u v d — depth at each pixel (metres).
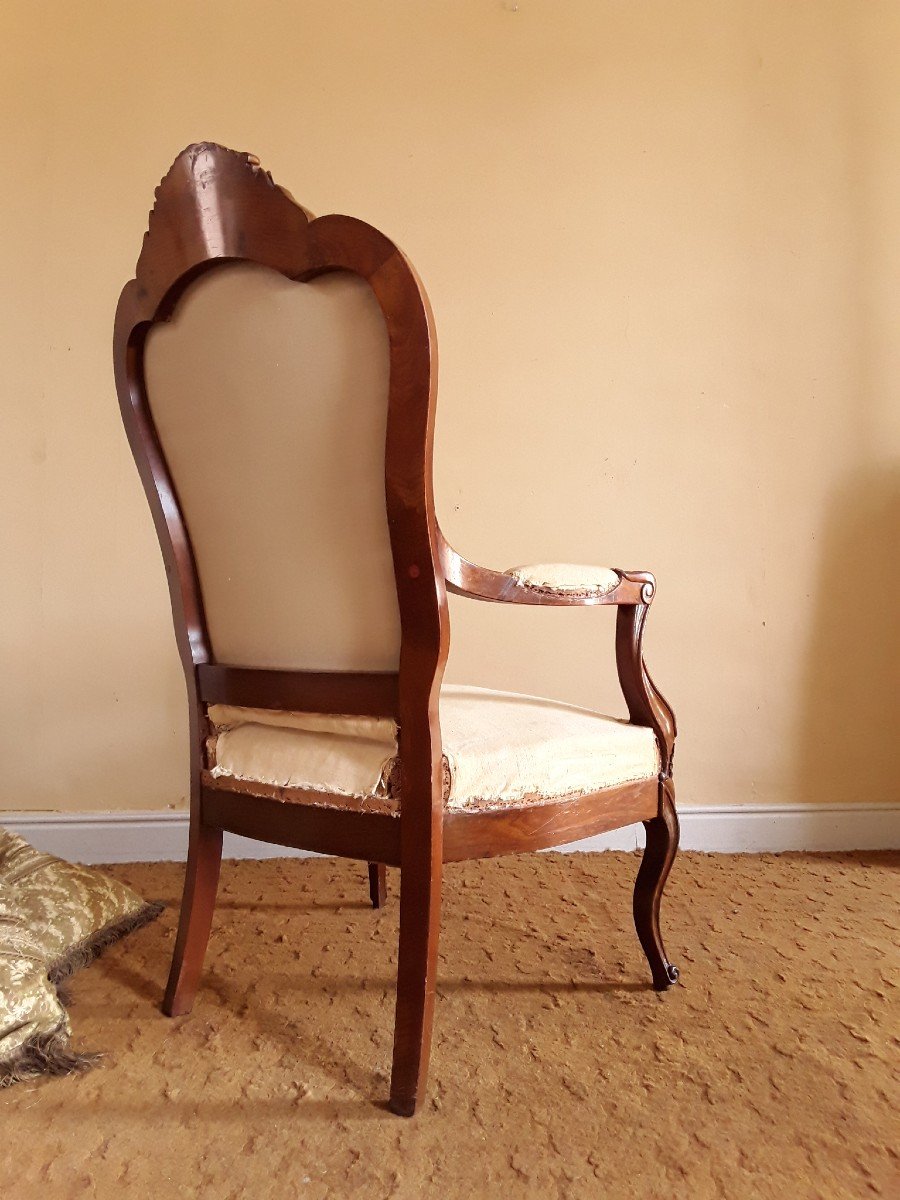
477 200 2.39
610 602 1.37
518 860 2.27
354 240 1.07
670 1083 1.20
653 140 2.43
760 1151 1.05
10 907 1.61
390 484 1.09
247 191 1.14
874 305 2.46
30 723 2.32
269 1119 1.12
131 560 2.34
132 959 1.64
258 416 1.20
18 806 2.32
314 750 1.22
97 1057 1.25
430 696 1.11
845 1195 0.98
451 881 2.09
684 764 2.43
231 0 2.36
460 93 2.39
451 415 2.38
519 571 1.24
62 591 2.33
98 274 2.33
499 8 2.41
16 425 2.32
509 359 2.40
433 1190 0.98
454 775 1.14
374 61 2.38
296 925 1.81
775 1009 1.43
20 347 2.32
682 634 2.43
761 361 2.44
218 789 1.36
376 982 1.53
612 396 2.41
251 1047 1.30
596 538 2.41
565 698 2.40
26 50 2.33
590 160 2.42
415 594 1.11
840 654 2.45
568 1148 1.06
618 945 1.70
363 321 1.10
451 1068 1.24
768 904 1.95
